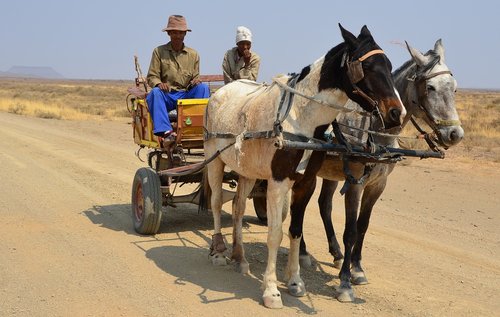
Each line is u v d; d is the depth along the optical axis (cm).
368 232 893
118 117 3397
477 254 794
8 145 1747
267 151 571
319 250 805
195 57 908
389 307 589
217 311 560
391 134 614
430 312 577
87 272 655
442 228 934
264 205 931
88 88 9381
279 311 569
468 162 1703
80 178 1249
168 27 876
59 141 1941
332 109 556
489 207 1105
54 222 872
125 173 1348
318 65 558
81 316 533
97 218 914
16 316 527
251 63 862
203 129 764
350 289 609
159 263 704
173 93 877
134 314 543
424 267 728
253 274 688
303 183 600
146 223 814
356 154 558
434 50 645
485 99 7606
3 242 754
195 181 876
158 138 845
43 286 605
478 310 587
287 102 566
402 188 1287
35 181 1184
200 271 685
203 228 892
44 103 4388
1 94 6256
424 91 619
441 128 611
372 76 512
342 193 552
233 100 685
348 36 529
